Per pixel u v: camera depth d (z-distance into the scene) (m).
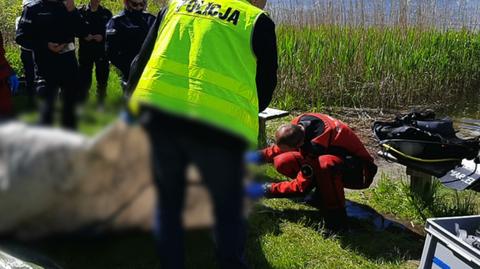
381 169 4.77
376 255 3.27
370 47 7.17
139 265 2.19
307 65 6.88
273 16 7.62
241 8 2.28
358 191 4.24
